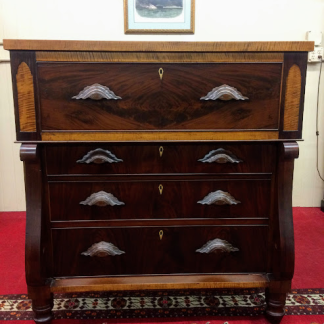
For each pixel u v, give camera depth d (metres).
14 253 1.70
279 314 1.17
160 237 1.16
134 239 1.15
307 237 1.89
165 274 1.18
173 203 1.14
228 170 1.12
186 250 1.17
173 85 1.03
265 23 2.13
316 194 2.40
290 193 1.11
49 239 1.13
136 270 1.17
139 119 1.05
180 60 1.02
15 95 1.01
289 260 1.10
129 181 1.11
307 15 2.13
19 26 2.07
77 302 1.32
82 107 1.03
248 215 1.16
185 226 1.15
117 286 1.13
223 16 2.11
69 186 1.10
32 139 1.04
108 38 2.11
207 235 1.16
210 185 1.13
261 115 1.06
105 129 1.05
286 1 2.11
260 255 1.18
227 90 1.03
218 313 1.25
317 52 2.16
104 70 1.01
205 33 2.13
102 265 1.16
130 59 1.01
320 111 2.27
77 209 1.12
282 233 1.11
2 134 2.21
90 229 1.14
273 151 1.11
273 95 1.05
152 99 1.04
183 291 1.41
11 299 1.32
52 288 1.12
